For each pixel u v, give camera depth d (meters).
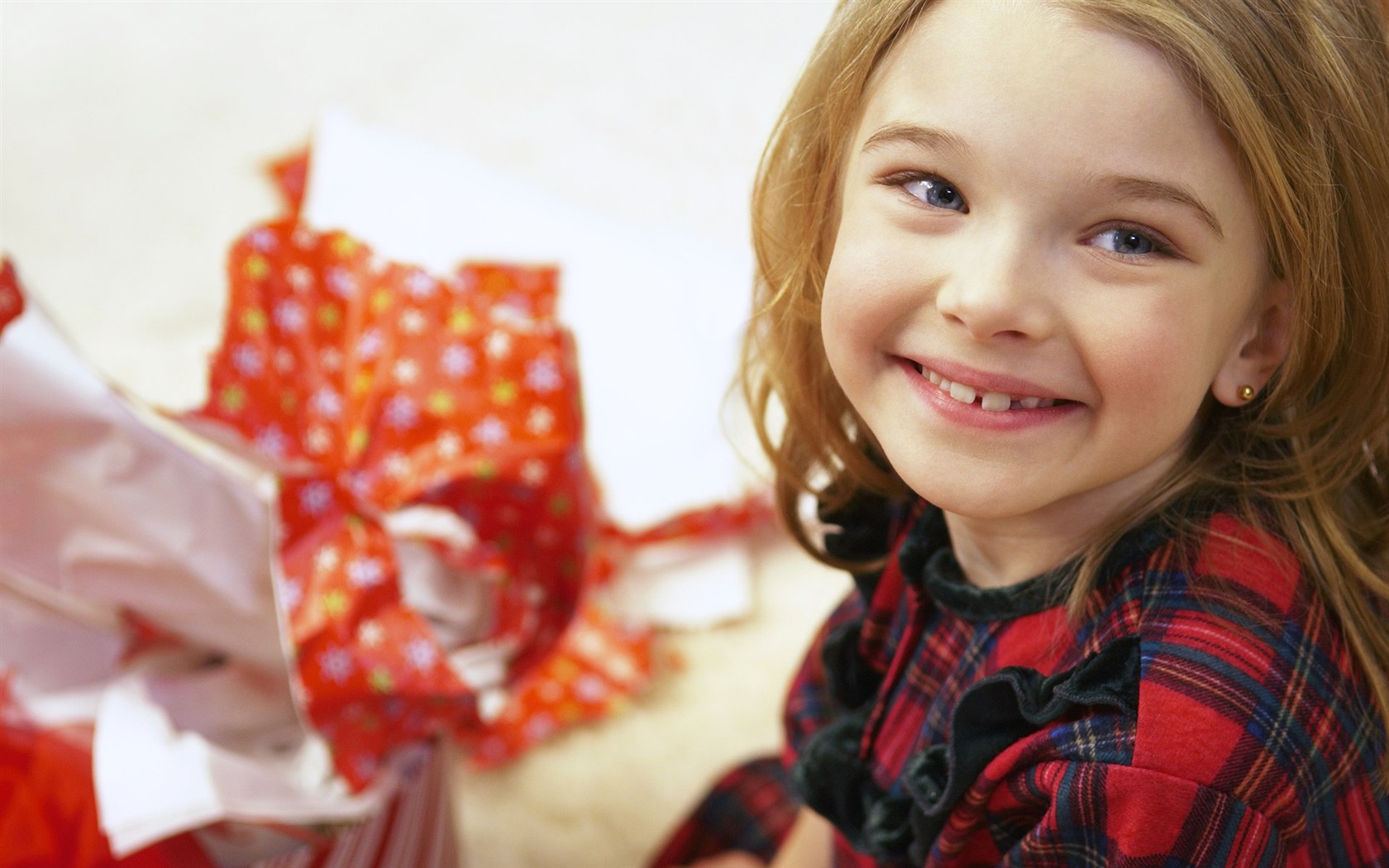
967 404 0.58
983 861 0.64
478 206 1.58
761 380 0.76
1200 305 0.56
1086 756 0.59
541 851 1.11
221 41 1.89
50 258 1.59
